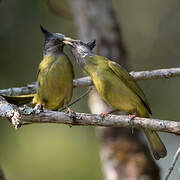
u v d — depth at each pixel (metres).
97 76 9.73
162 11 16.55
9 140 13.55
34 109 8.54
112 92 9.70
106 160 13.44
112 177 13.31
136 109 9.84
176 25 16.22
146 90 14.95
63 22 15.62
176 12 16.42
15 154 13.61
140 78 10.36
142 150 13.41
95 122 8.62
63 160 13.79
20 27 14.69
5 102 8.77
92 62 9.91
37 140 13.81
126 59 14.23
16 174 13.55
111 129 13.48
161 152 9.73
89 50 10.10
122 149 13.34
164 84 14.95
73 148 13.94
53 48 10.14
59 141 13.92
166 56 15.90
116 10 16.73
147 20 16.55
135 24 16.55
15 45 14.49
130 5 16.75
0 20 14.62
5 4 14.72
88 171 13.77
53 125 14.05
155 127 8.49
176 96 14.84
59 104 10.21
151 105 14.85
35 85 10.52
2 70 14.09
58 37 10.18
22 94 10.50
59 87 9.91
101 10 14.44
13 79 14.12
